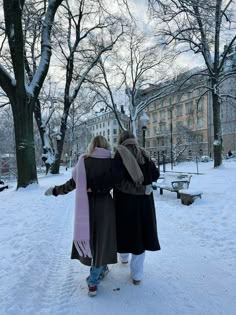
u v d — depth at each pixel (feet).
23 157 43.93
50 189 12.03
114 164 11.38
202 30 69.10
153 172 12.26
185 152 191.42
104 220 11.39
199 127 211.00
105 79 100.68
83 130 220.43
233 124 172.76
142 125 60.95
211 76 77.71
